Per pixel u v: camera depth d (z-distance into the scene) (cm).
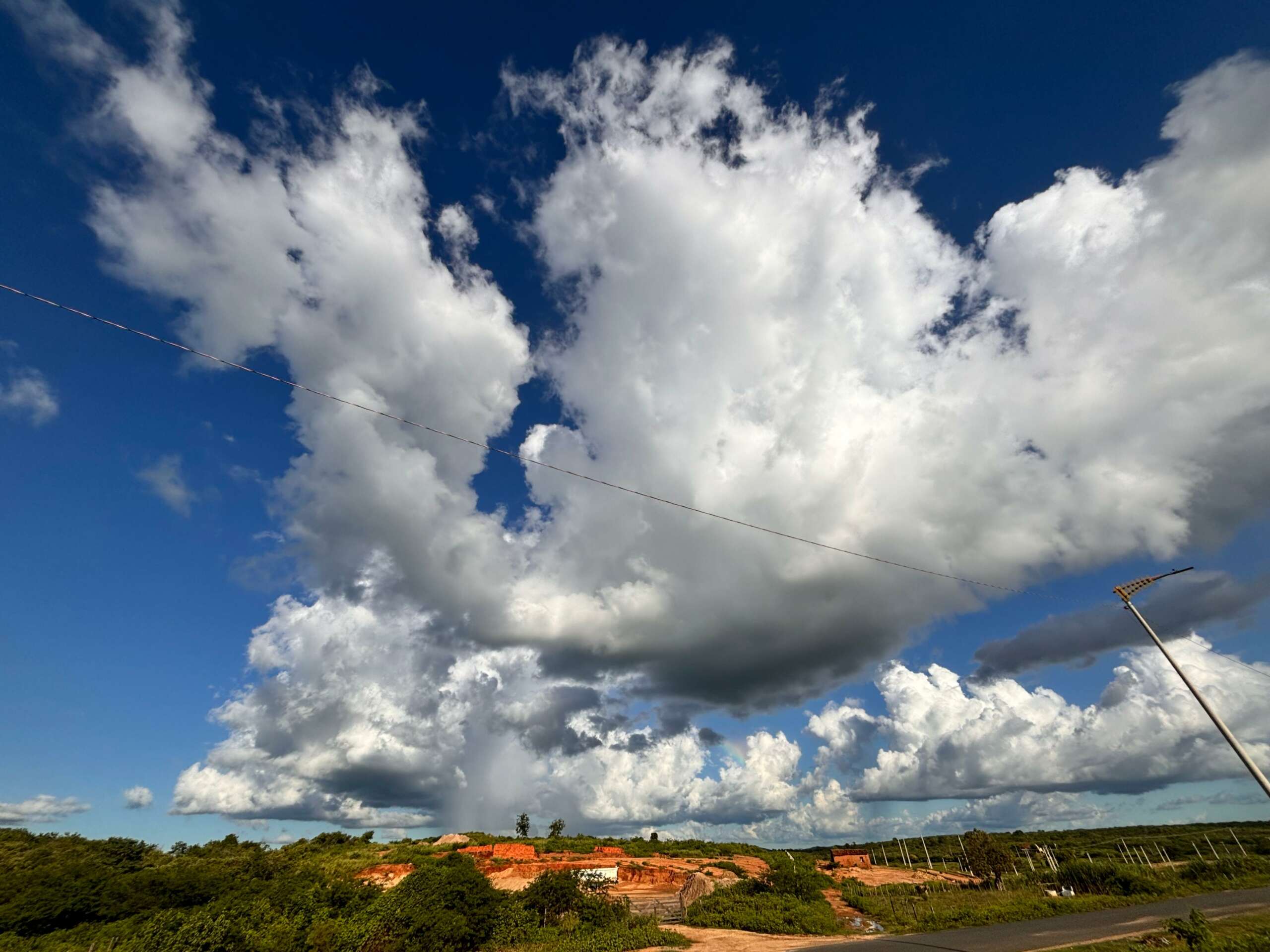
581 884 3688
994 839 4791
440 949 2614
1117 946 1909
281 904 3155
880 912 3466
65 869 4084
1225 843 8575
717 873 6106
